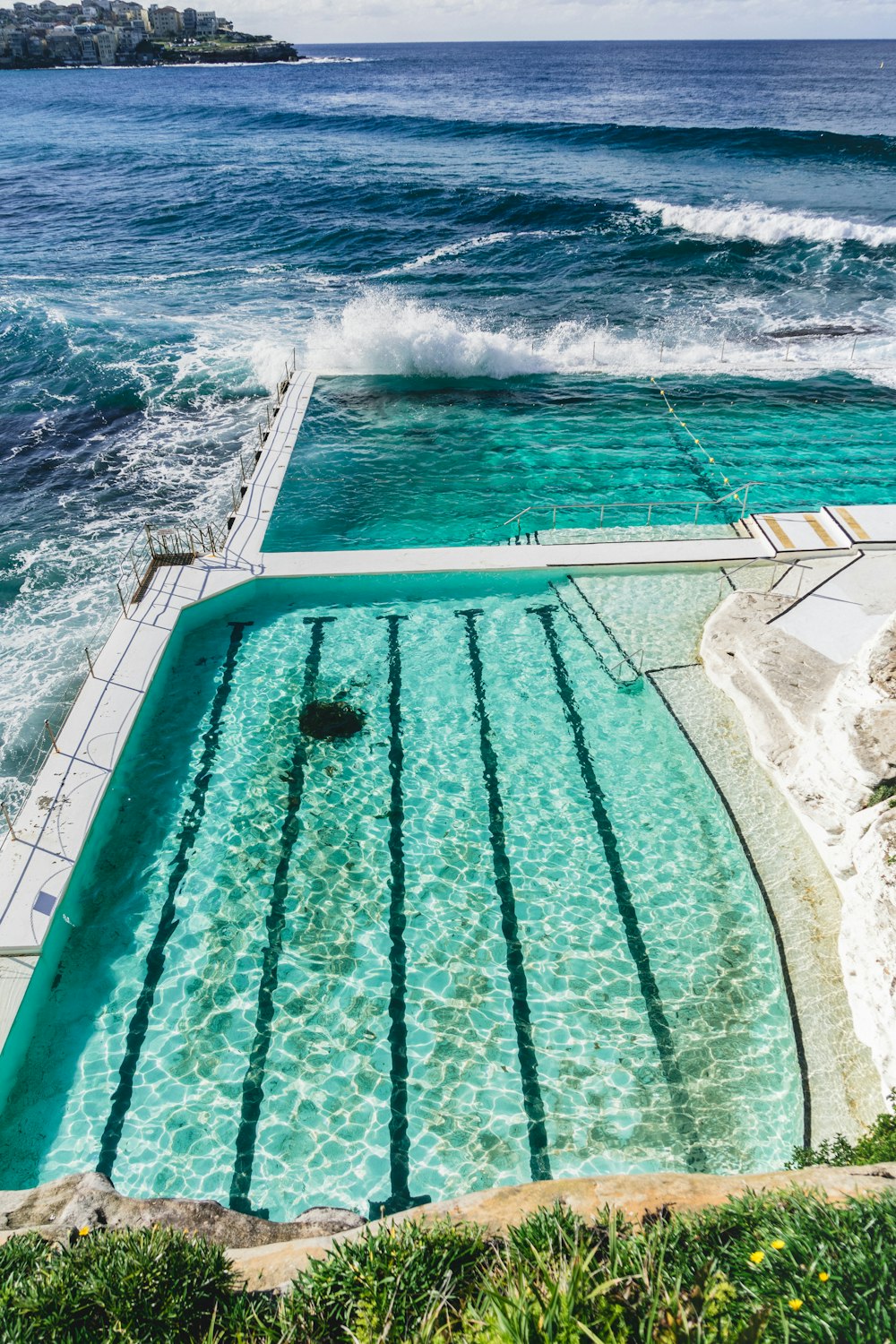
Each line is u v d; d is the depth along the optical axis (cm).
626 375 2381
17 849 980
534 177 4738
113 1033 834
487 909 952
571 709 1223
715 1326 372
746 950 909
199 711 1230
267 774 1126
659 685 1257
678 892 970
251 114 7806
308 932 928
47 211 4459
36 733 1211
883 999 781
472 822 1058
